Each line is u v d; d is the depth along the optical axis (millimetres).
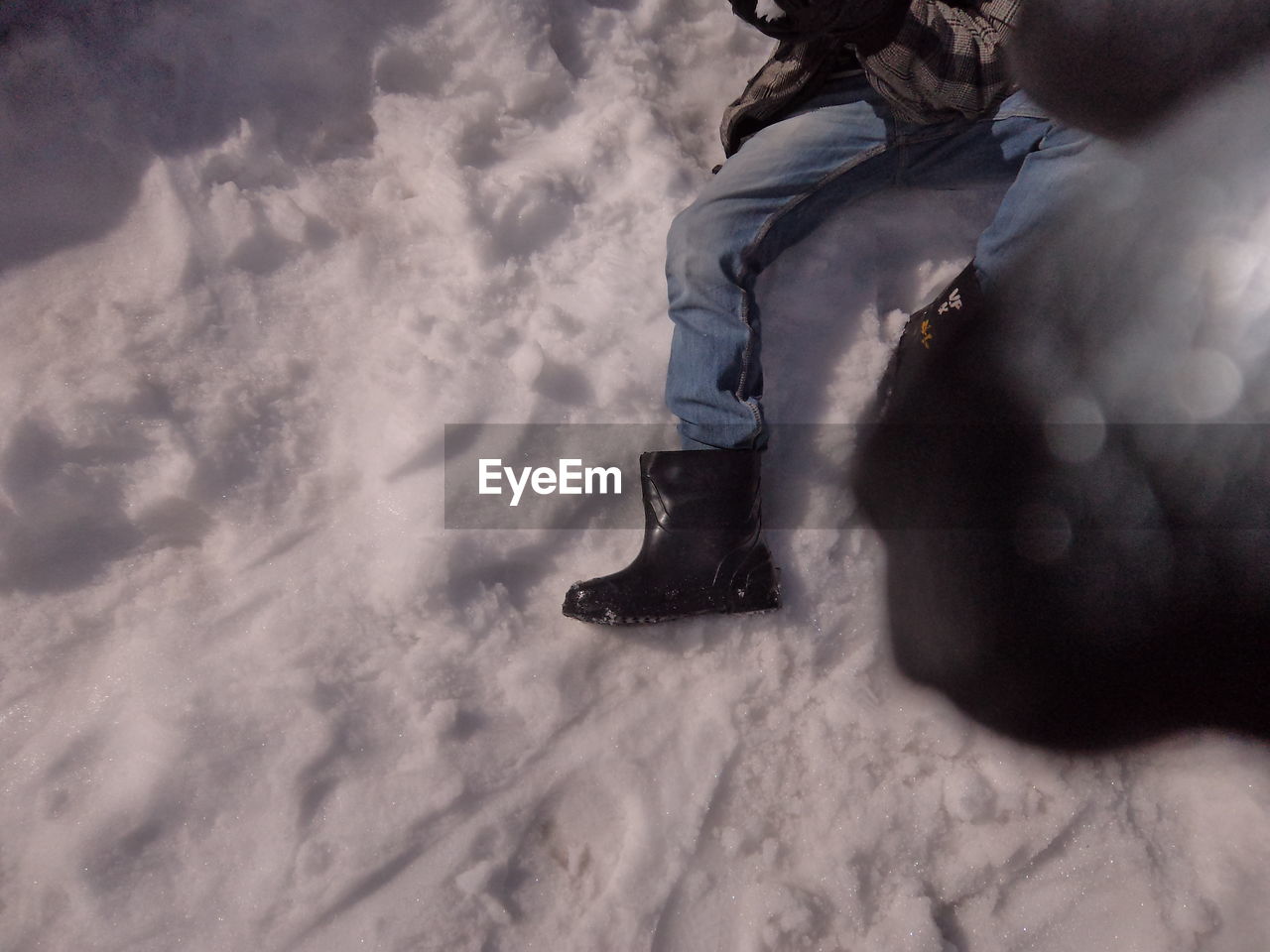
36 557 1526
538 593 1652
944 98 1410
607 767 1509
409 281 1807
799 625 1634
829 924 1432
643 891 1425
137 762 1400
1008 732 1564
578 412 1739
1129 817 1515
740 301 1604
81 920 1324
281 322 1741
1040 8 1261
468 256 1815
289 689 1464
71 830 1353
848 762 1549
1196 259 1570
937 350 1734
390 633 1550
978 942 1444
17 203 1708
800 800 1520
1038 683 1569
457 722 1500
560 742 1521
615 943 1394
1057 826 1501
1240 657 1535
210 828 1389
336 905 1371
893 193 1894
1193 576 1550
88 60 1778
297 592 1553
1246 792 1499
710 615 1611
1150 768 1544
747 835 1482
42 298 1663
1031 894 1477
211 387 1645
